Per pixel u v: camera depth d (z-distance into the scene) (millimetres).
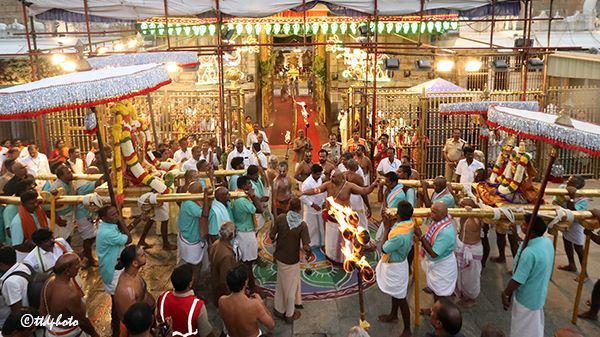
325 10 18344
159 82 8180
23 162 11539
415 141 15156
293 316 7551
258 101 23297
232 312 5176
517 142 14070
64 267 5297
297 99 33531
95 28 20703
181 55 13617
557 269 9125
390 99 16078
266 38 23016
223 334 6613
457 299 7965
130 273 5598
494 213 7242
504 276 8891
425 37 21922
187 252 7934
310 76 35219
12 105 6098
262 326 7332
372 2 12203
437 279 6922
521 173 7805
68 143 15484
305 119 23625
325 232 9562
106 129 12406
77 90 6508
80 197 7930
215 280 6895
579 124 6625
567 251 9023
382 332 7168
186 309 5125
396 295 6844
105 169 7277
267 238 10828
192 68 14539
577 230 8648
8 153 10664
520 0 13367
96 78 6926
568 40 20438
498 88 20844
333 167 11172
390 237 6824
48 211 8500
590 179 15164
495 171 8500
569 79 17656
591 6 20656
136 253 5562
